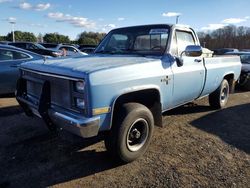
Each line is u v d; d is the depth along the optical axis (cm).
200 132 526
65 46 1916
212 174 373
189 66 502
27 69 421
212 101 673
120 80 356
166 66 438
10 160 399
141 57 446
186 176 367
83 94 331
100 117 339
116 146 369
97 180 354
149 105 432
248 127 567
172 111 659
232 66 688
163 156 421
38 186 340
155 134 507
